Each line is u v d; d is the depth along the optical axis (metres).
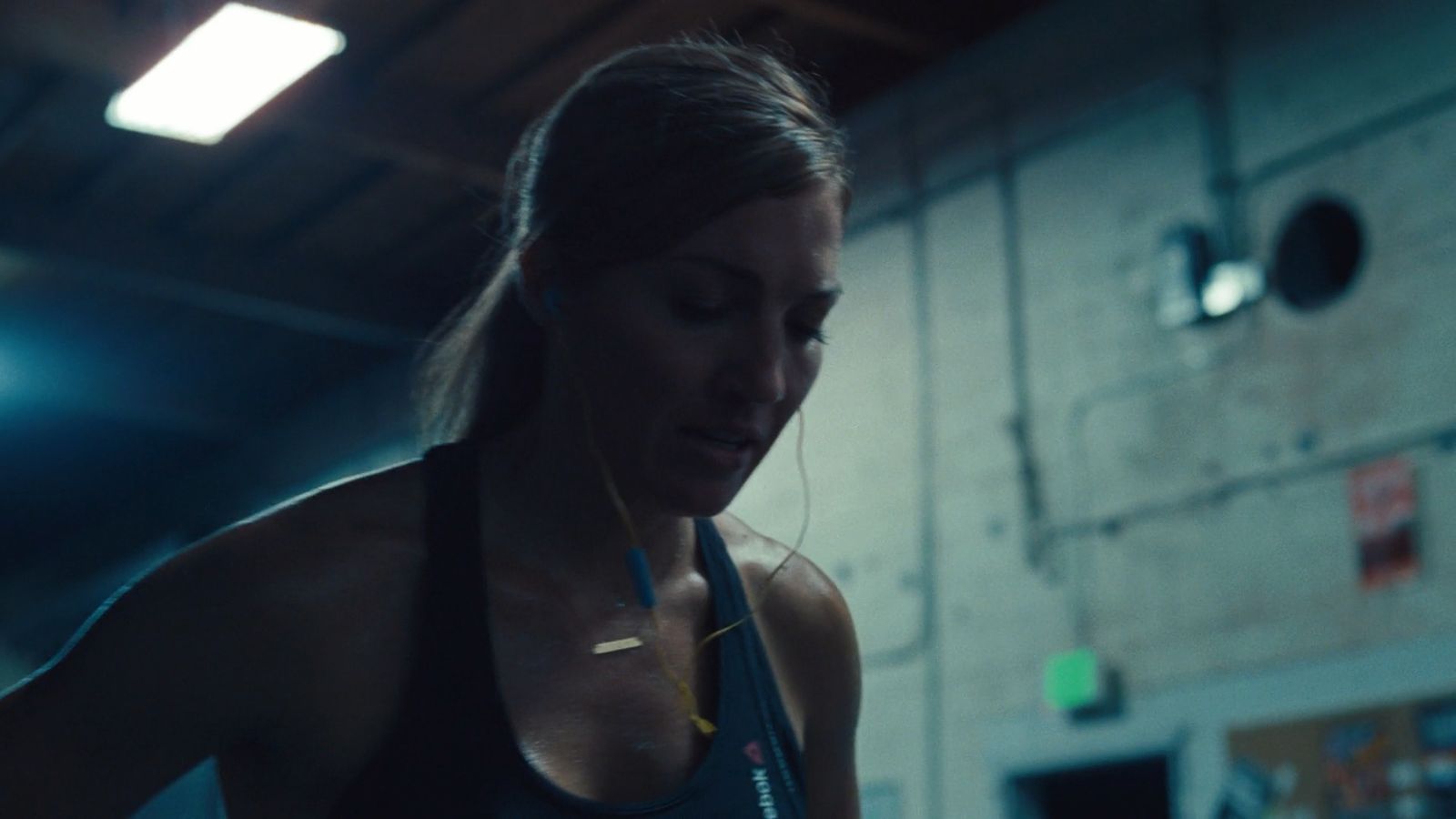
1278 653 4.10
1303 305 4.24
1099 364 4.66
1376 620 3.90
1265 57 4.38
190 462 9.91
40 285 7.57
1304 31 4.29
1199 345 4.40
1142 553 4.46
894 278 5.36
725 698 1.00
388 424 8.20
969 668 4.86
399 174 6.55
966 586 4.91
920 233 5.30
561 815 0.88
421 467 0.98
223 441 9.59
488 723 0.89
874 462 5.27
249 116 5.46
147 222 7.05
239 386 8.91
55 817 0.85
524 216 0.95
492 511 0.98
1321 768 3.94
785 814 0.98
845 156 0.93
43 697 0.86
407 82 5.72
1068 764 4.53
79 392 8.55
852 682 1.19
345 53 5.51
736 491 0.94
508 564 0.96
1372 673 3.88
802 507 5.47
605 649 0.97
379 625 0.91
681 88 0.88
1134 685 4.42
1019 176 5.02
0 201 6.70
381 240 7.26
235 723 0.88
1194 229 4.41
